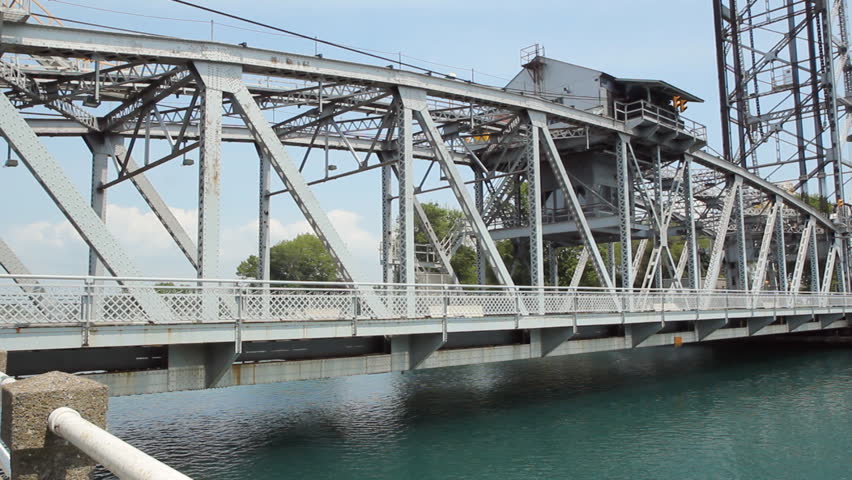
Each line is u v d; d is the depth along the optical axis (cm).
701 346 4903
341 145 2941
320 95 1930
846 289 5153
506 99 2377
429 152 3130
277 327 1414
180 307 1299
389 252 2742
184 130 1738
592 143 3244
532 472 1648
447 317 1770
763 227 5056
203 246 1567
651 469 1698
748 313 3241
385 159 3067
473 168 3403
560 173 2559
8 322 1082
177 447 1820
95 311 1188
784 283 4375
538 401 2591
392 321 1630
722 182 4206
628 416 2317
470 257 6128
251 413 2319
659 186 3238
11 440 404
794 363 3834
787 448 1905
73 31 1497
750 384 3062
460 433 2022
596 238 3553
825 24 5378
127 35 1555
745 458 1802
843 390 2864
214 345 1409
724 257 5350
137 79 1752
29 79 1747
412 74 2080
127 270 1436
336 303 1531
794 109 5456
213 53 1656
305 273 7700
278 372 1532
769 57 5566
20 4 1434
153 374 1337
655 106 3153
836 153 5228
